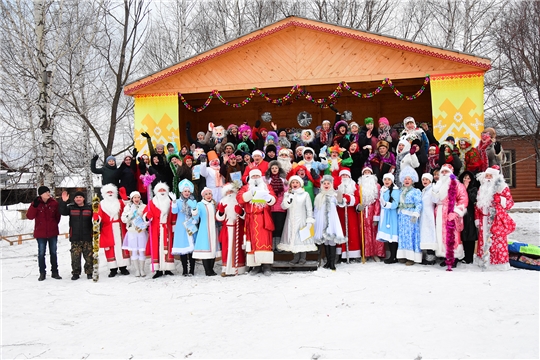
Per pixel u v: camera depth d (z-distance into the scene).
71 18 19.62
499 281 7.54
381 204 9.38
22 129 17.59
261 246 8.76
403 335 5.29
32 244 16.02
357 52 12.14
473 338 5.13
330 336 5.38
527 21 14.32
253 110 15.48
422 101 14.44
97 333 5.97
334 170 9.81
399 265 9.19
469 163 9.87
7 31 17.44
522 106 15.01
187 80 13.03
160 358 5.06
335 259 9.41
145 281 8.95
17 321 6.61
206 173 10.11
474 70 11.34
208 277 9.05
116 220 9.59
